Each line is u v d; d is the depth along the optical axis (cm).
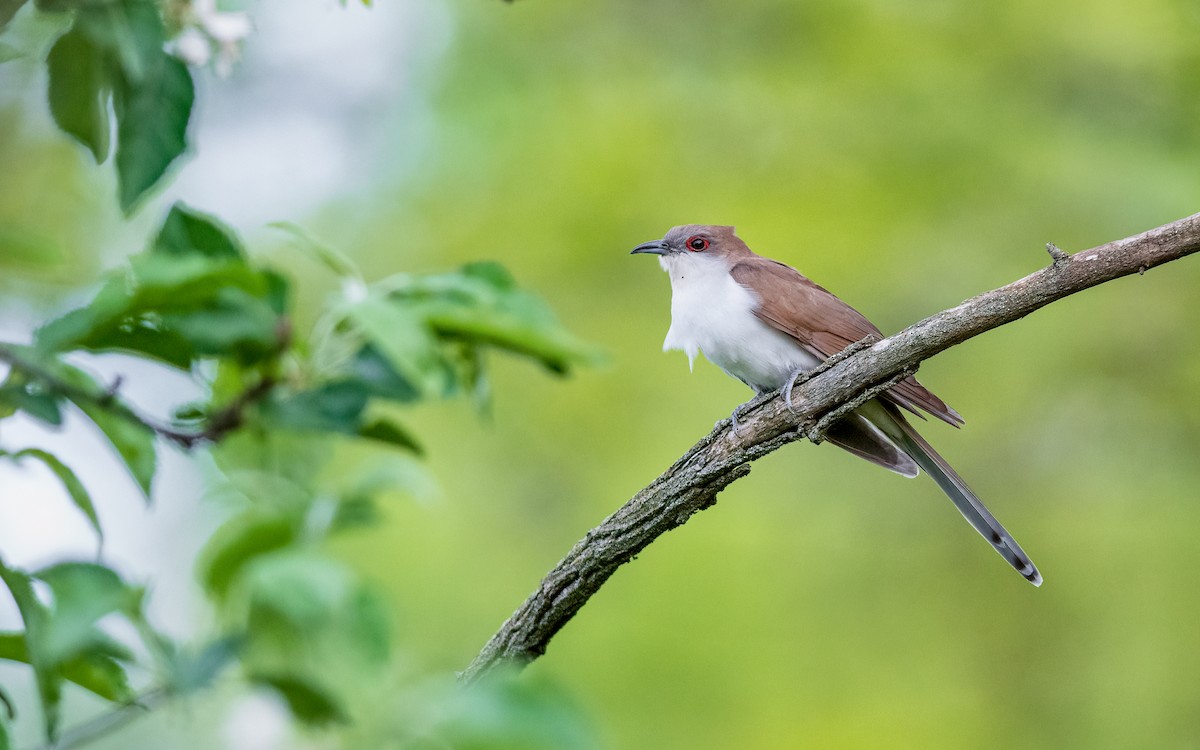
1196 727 1297
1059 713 1334
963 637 1358
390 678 310
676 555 1327
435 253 1390
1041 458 1399
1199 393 1383
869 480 1402
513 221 1398
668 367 1378
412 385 408
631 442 1367
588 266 1413
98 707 1003
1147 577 1359
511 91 1436
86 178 949
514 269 1395
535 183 1402
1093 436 1395
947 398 1405
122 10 363
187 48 399
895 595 1362
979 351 1404
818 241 1345
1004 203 1379
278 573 312
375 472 384
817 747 1246
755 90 1404
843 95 1384
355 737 297
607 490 1338
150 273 358
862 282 1351
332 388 402
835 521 1390
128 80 372
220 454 420
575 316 1412
